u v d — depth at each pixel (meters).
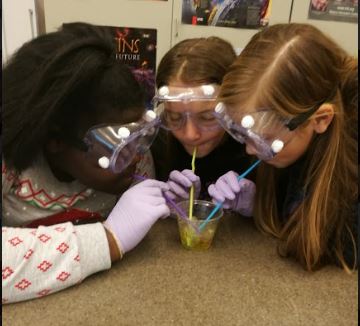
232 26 1.68
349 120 0.74
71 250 0.62
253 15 1.67
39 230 0.64
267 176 0.86
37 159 0.72
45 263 0.60
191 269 0.66
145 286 0.61
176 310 0.56
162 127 0.86
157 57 1.68
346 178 0.73
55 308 0.57
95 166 0.70
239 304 0.58
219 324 0.54
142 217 0.69
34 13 1.53
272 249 0.74
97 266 0.63
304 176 0.79
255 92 0.65
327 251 0.70
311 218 0.71
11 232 0.62
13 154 0.66
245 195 0.87
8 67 0.66
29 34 1.53
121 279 0.63
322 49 0.68
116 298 0.59
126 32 1.62
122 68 0.70
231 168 1.02
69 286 0.61
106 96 0.66
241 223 0.85
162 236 0.78
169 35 1.66
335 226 0.71
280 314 0.56
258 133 0.65
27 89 0.62
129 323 0.53
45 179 0.78
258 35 0.73
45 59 0.63
